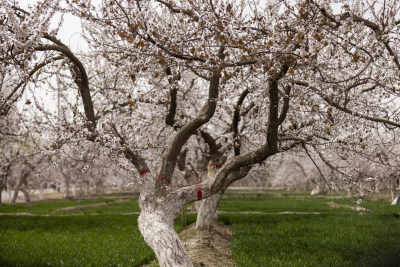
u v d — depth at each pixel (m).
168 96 8.20
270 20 7.10
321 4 6.32
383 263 8.48
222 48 6.73
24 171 35.34
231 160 7.88
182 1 7.65
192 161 20.52
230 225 18.05
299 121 10.06
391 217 17.70
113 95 9.78
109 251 12.12
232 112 12.87
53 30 6.84
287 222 18.27
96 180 50.97
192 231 14.58
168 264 6.55
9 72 7.20
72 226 18.70
